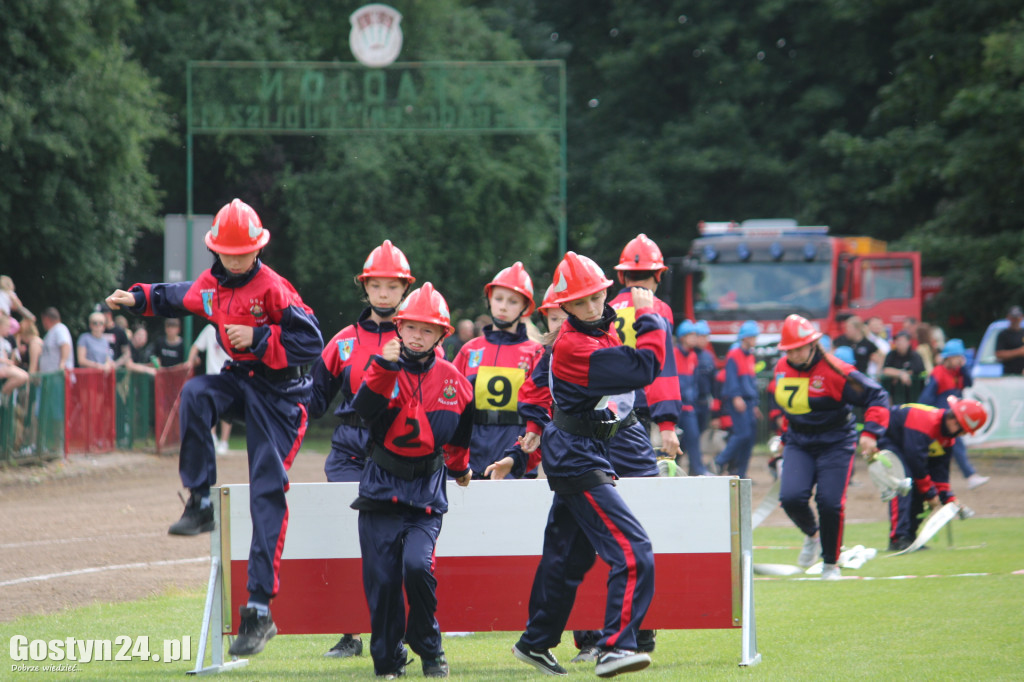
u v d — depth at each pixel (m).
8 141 52.62
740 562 16.53
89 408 47.19
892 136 77.19
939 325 76.56
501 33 82.88
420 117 63.59
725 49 95.50
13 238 56.31
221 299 16.05
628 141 95.88
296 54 75.75
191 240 58.34
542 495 16.92
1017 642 16.95
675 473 19.94
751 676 14.98
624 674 15.45
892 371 51.75
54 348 45.91
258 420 16.19
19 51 53.41
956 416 28.70
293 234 72.75
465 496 17.00
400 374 15.61
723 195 94.62
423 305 15.48
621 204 94.06
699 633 19.12
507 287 20.56
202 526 15.89
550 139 75.62
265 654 18.33
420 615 15.71
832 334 59.53
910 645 16.91
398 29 63.22
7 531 31.03
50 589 23.31
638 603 14.76
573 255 15.16
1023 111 66.00
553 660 16.05
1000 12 74.06
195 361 54.19
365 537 15.80
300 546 16.80
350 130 63.12
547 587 15.80
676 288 61.72
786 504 25.14
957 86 75.81
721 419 45.03
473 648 18.73
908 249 73.88
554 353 15.20
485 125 64.44
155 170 74.69
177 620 20.02
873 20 85.31
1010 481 45.34
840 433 24.77
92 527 32.00
